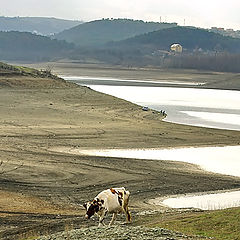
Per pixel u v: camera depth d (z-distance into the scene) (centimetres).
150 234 1964
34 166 5519
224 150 7062
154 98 14738
